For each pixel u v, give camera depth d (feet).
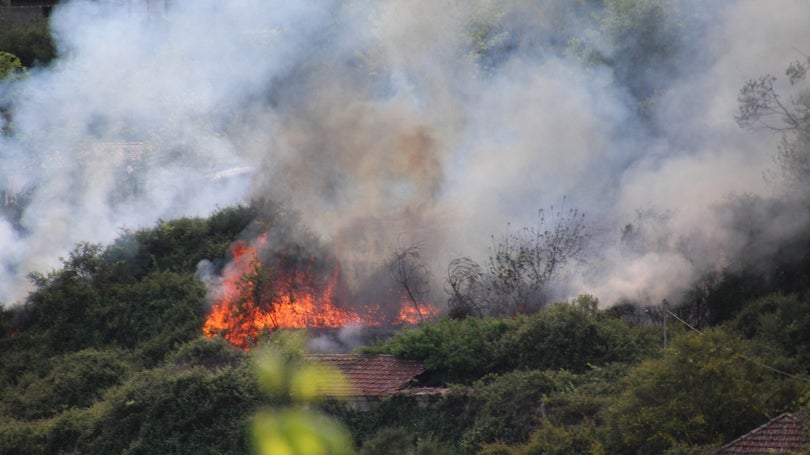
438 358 307.17
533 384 280.10
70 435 302.25
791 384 241.35
